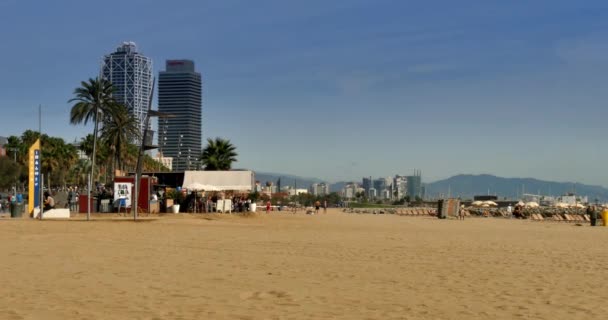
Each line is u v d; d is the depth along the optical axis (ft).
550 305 31.89
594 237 95.86
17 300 30.89
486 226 144.36
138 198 133.80
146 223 102.27
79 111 225.15
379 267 47.62
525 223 176.76
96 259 49.24
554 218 213.46
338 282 39.45
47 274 40.16
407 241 77.10
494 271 45.88
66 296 32.35
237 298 32.94
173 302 31.32
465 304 31.99
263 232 90.58
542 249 67.36
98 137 274.16
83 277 39.19
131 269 43.65
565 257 57.72
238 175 183.11
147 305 30.35
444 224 153.48
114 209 131.54
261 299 32.81
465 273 44.55
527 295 35.04
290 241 72.69
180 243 66.23
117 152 263.90
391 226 131.23
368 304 31.71
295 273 43.42
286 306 30.83
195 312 28.81
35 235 72.02
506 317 28.71
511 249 66.59
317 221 153.17
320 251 60.18
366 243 71.92
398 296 34.32
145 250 57.52
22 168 330.75
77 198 143.43
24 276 39.06
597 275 44.14
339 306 31.04
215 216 136.26
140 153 149.89
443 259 54.24
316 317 28.12
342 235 88.17
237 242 69.51
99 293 33.47
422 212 281.13
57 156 335.67
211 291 35.04
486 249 65.92
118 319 26.86
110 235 74.84
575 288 37.83
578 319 28.35
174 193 153.07
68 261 47.50
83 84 228.63
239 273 42.86
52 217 111.14
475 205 346.54
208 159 298.15
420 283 39.45
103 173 410.11
